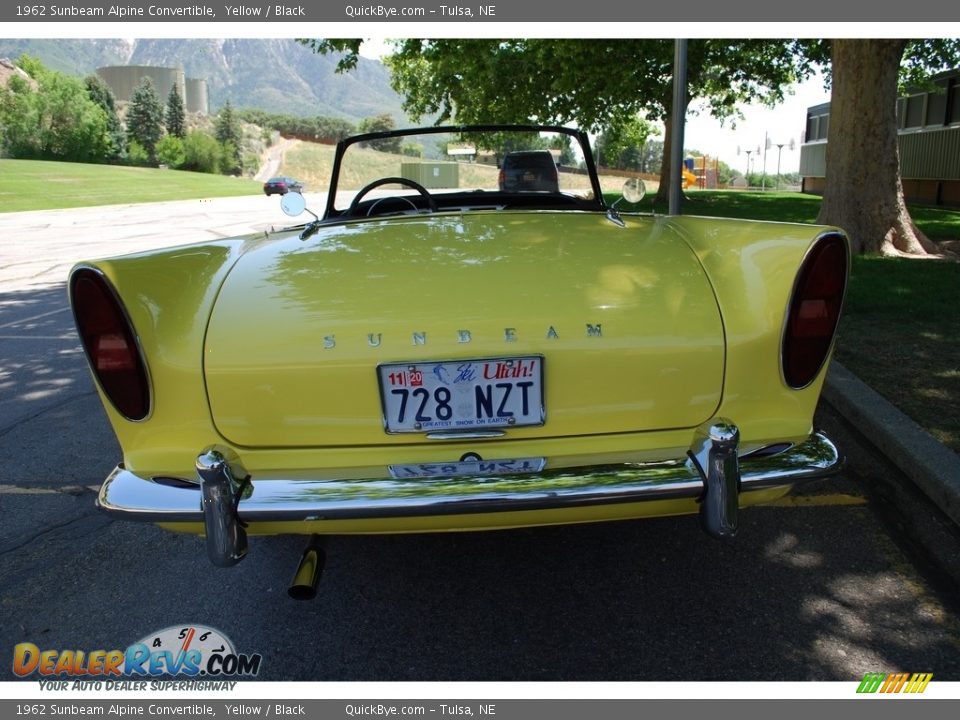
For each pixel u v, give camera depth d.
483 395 1.95
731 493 1.83
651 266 2.16
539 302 2.02
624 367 1.96
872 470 3.19
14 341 6.42
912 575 2.45
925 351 4.52
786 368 1.99
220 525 1.81
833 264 1.96
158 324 1.96
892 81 8.11
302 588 1.99
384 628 2.30
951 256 8.13
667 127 20.95
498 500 1.80
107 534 2.94
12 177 40.19
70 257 13.20
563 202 3.71
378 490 1.83
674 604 2.36
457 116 17.23
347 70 11.62
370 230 2.62
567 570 2.57
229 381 1.93
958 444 3.15
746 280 2.06
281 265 2.23
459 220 2.73
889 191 8.29
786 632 2.20
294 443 1.98
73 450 3.84
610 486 1.82
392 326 1.96
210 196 38.62
